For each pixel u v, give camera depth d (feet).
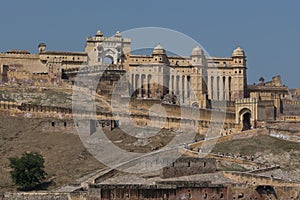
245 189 574.15
